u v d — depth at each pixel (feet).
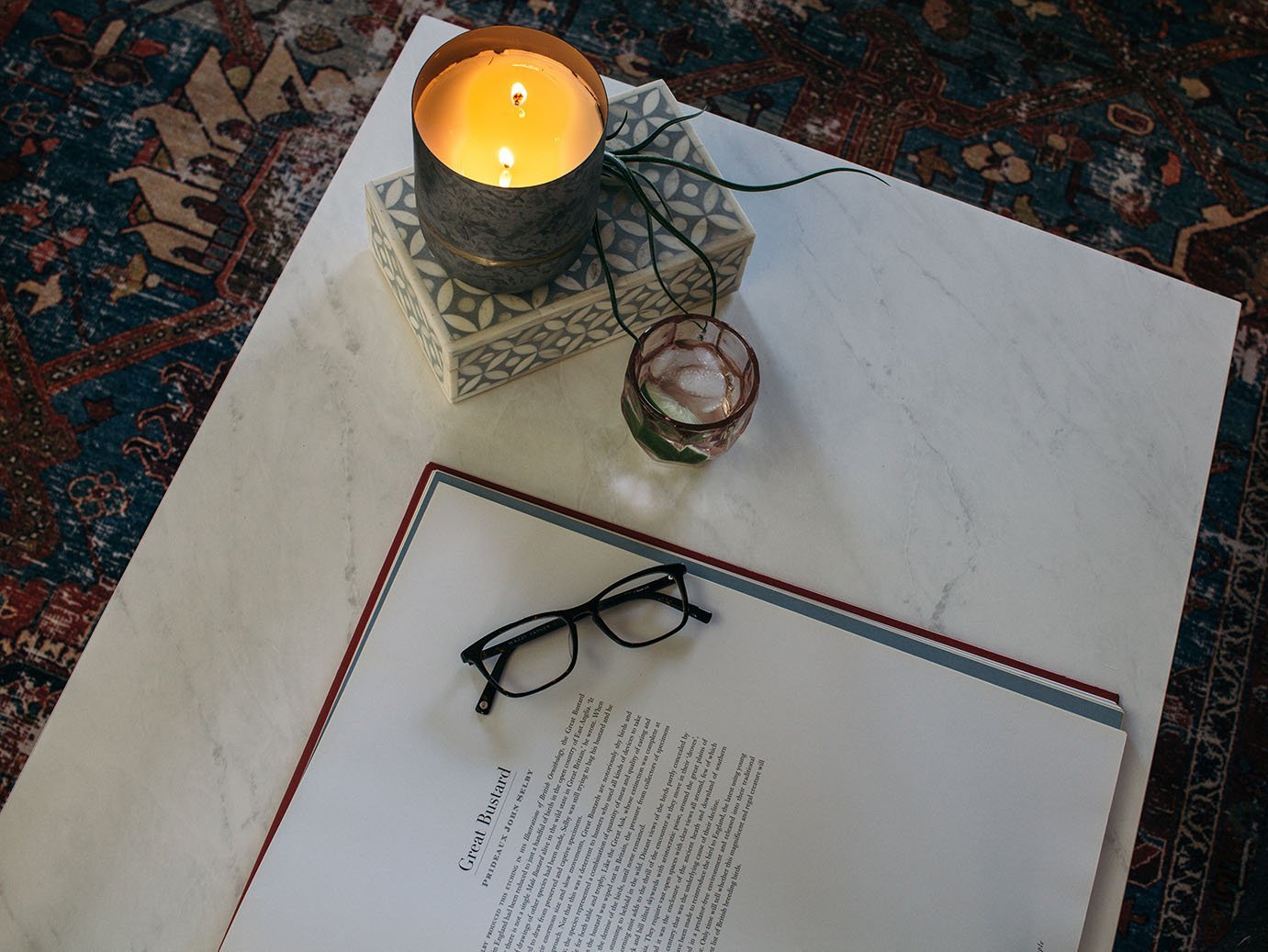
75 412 3.54
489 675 1.82
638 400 1.82
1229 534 3.72
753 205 2.24
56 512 3.46
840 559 2.02
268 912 1.73
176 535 1.93
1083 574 2.05
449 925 1.75
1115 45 4.24
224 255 3.73
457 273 1.85
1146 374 2.20
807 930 1.79
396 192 1.93
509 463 2.03
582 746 1.83
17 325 3.61
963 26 4.23
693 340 1.88
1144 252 4.03
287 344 2.06
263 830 1.82
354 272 2.12
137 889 1.78
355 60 3.98
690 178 2.02
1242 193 4.13
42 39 3.90
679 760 1.84
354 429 2.02
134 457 3.53
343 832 1.77
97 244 3.70
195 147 3.83
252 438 1.99
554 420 2.06
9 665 3.34
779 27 4.16
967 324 2.20
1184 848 3.43
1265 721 3.56
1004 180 4.07
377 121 2.21
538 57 1.78
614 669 1.86
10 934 1.75
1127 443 2.14
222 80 3.91
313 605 1.92
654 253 1.89
